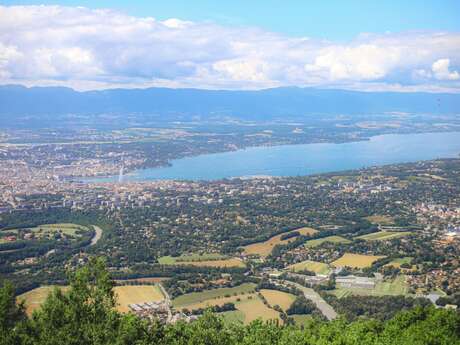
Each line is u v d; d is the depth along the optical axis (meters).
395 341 122.31
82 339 97.25
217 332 114.00
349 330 134.62
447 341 125.94
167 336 108.88
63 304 102.69
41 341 95.12
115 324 102.88
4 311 99.69
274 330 130.12
